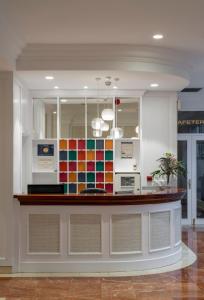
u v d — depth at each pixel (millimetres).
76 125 7953
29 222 5613
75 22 4957
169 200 5934
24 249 5617
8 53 5254
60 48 5852
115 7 4488
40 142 7914
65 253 5598
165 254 5941
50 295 4746
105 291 4871
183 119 9648
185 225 9586
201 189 9758
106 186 7879
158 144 8055
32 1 4309
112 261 5602
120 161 8078
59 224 5590
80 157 7895
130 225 5641
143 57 6043
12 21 4910
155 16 4766
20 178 6316
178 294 4754
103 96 7770
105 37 5527
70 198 5504
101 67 5945
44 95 7672
